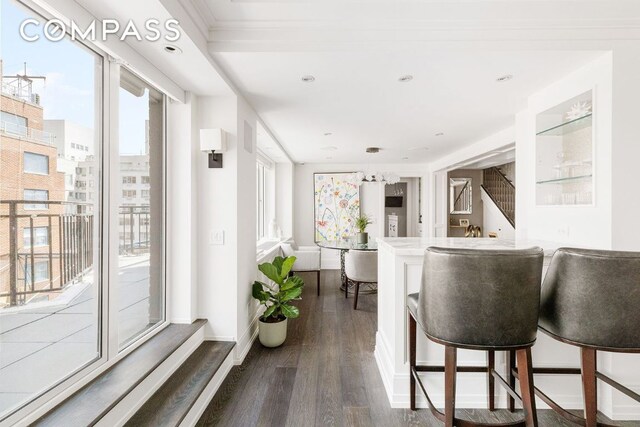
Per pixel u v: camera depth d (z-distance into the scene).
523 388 1.36
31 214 1.28
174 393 1.82
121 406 1.52
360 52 1.99
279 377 2.37
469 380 2.05
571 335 1.34
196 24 1.79
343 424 1.85
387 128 3.80
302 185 6.70
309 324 3.48
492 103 2.90
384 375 2.31
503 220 7.02
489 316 1.31
